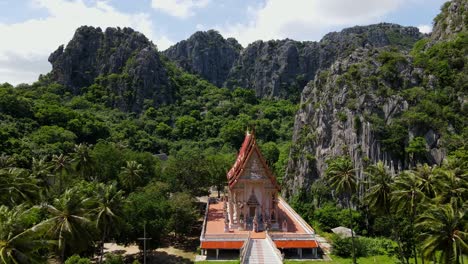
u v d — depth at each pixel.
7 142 111.56
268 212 84.38
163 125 196.00
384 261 74.81
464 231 46.59
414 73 118.75
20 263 39.25
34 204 70.38
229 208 91.56
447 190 58.62
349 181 79.44
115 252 82.06
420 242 53.72
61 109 161.88
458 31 137.25
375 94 114.44
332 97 123.75
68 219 52.44
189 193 98.94
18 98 150.62
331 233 96.88
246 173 84.25
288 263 72.94
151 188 89.38
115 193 64.38
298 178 124.75
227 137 188.00
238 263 68.06
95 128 164.12
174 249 85.12
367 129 109.06
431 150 104.38
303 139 130.00
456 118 107.06
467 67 115.94
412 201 60.03
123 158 107.38
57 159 93.38
